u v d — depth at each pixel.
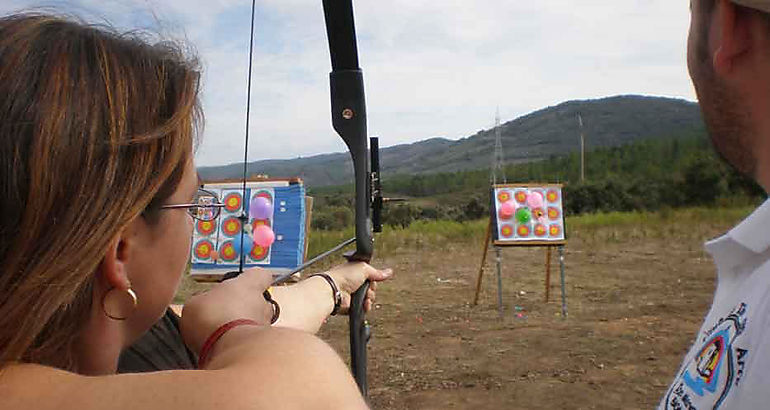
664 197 19.03
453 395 3.81
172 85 0.62
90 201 0.54
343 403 0.52
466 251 10.53
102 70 0.56
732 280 0.76
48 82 0.54
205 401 0.49
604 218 14.59
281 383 0.51
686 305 6.16
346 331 5.35
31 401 0.52
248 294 0.82
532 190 6.25
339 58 1.28
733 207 16.25
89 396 0.52
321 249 9.53
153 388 0.51
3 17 0.60
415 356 4.62
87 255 0.55
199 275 3.95
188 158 0.63
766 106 0.63
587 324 5.48
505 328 5.42
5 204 0.52
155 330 0.94
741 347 0.64
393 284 7.66
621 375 4.10
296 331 0.61
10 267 0.53
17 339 0.54
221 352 0.61
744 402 0.61
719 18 0.65
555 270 8.56
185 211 0.66
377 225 1.40
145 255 0.63
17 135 0.52
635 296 6.70
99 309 0.61
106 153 0.55
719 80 0.67
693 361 0.76
